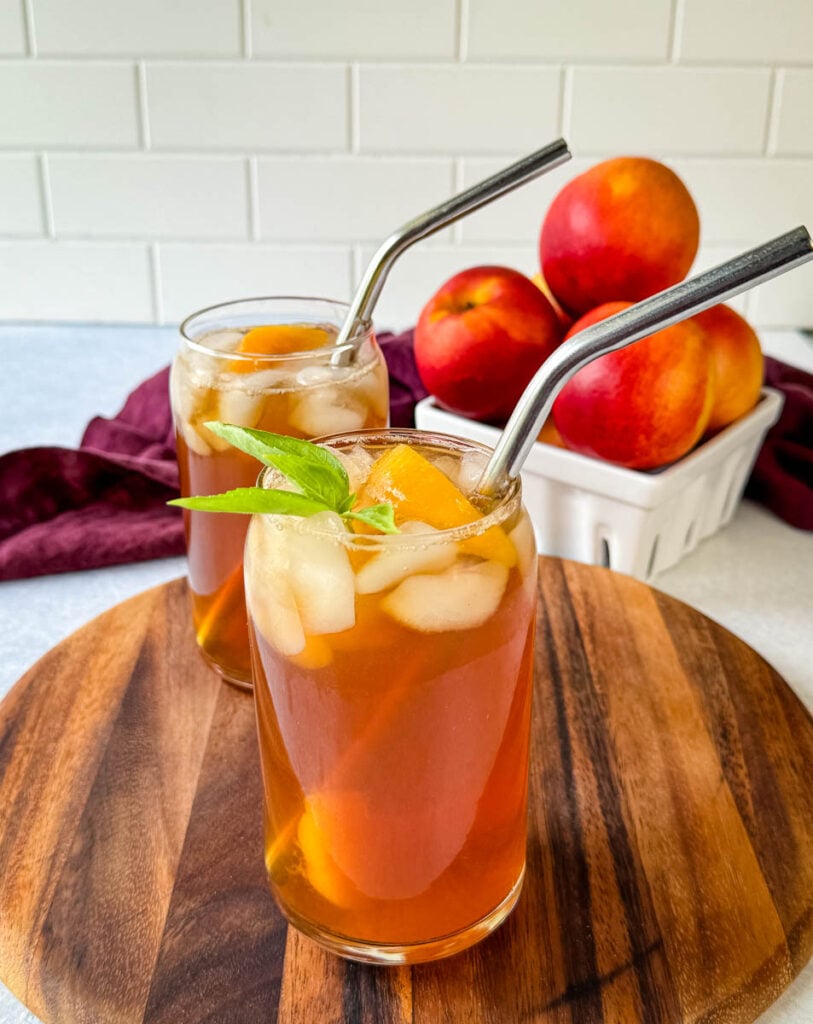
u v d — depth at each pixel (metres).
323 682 0.27
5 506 0.54
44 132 0.81
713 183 0.83
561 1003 0.28
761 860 0.33
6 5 0.77
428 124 0.81
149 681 0.42
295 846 0.29
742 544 0.54
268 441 0.27
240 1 0.77
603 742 0.38
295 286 0.87
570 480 0.47
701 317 0.48
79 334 0.86
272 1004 0.29
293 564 0.27
